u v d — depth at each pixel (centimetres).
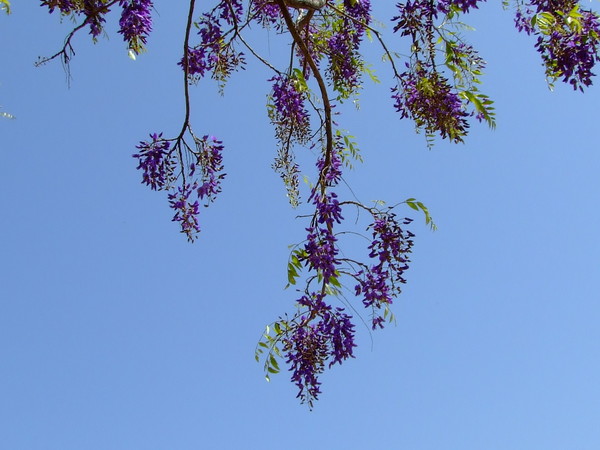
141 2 502
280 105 537
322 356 511
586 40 487
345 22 647
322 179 523
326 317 488
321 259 464
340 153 587
